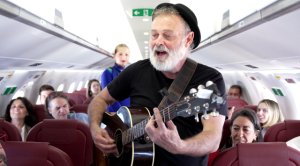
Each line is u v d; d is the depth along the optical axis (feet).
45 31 11.16
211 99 3.99
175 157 4.87
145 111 5.12
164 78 5.13
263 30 8.93
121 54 13.43
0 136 9.74
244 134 9.46
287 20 7.33
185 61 5.00
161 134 3.85
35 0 9.62
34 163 6.38
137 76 5.51
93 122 6.07
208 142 4.19
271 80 16.88
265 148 6.21
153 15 4.84
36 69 18.13
